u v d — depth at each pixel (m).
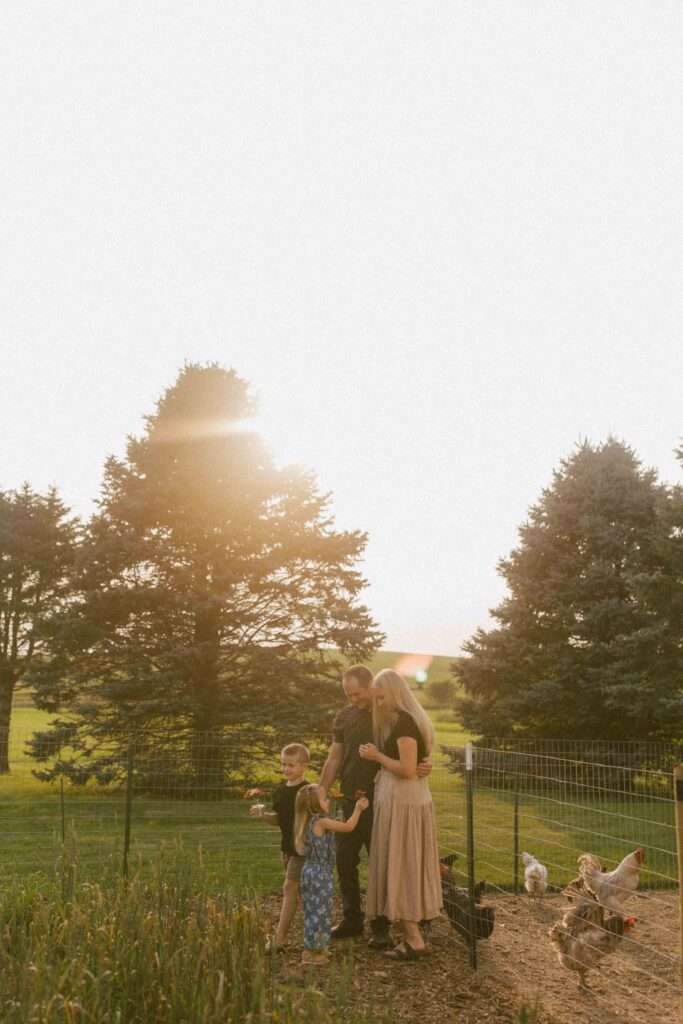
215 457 22.80
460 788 12.44
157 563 22.16
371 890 5.90
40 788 19.44
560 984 5.65
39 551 30.80
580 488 25.94
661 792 13.23
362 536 23.48
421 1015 4.73
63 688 22.50
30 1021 3.48
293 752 5.86
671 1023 4.92
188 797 13.03
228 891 6.04
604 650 23.44
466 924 6.30
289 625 22.81
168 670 21.34
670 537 22.55
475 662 24.73
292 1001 3.96
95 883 6.28
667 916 7.91
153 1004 4.08
